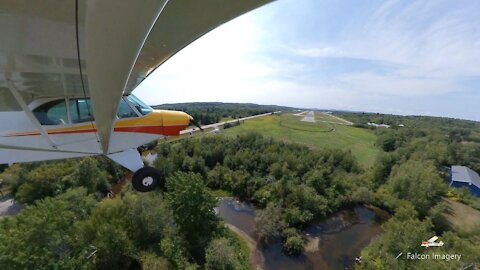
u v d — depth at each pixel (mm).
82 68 3691
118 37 2045
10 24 2553
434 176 42688
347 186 43906
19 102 5105
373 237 32625
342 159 54781
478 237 31516
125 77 2514
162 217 26438
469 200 42438
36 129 5855
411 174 42688
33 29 2646
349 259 28469
